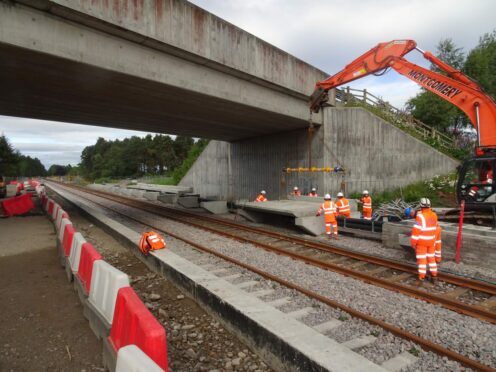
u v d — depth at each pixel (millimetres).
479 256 8328
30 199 20453
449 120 28656
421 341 4551
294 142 22484
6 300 6391
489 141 10352
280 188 23734
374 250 10227
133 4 10953
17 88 13422
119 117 19453
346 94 23438
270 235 12461
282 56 17031
